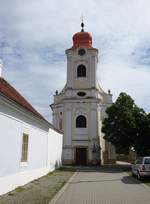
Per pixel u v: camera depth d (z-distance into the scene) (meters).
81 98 45.12
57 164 32.69
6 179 14.38
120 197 13.76
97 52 47.31
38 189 15.88
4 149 14.09
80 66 47.06
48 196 13.64
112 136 37.25
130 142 36.44
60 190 15.79
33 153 20.36
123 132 36.19
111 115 37.75
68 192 15.36
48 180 20.69
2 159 13.80
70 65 47.12
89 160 43.34
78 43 48.38
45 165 25.00
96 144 43.84
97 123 44.56
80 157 44.03
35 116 19.52
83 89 45.94
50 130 27.30
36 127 21.28
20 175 16.89
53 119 48.00
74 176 24.59
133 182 20.44
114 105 38.00
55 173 26.91
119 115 36.97
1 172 13.69
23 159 17.69
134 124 35.84
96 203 12.20
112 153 45.12
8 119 14.69
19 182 16.66
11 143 15.20
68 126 44.78
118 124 37.00
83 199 13.18
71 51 47.34
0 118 13.55
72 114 45.12
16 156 16.12
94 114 44.78
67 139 44.41
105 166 40.66
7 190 14.49
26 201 12.18
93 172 29.56
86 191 15.77
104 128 38.25
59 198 13.34
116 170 32.62
